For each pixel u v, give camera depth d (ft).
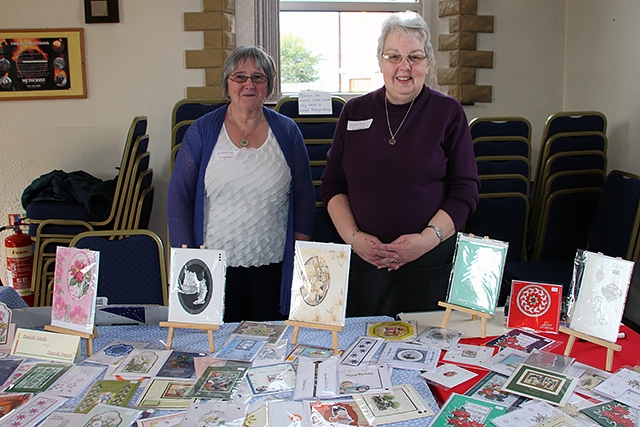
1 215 11.82
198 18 11.40
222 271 5.16
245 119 6.82
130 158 9.96
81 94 11.52
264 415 4.10
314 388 4.43
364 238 6.36
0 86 11.34
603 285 4.87
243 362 4.88
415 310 6.91
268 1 11.86
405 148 6.36
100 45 11.43
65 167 11.80
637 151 10.64
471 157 6.59
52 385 4.52
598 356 4.98
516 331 5.51
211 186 6.79
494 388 4.44
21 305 6.24
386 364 4.83
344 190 7.01
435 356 4.96
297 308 5.21
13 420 4.04
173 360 4.94
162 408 4.20
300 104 10.14
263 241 7.00
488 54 12.34
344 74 12.92
